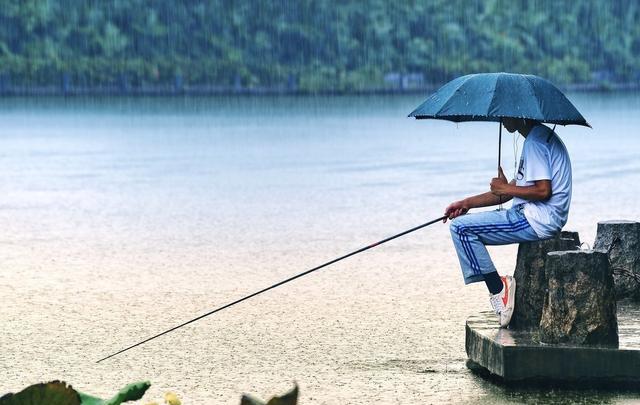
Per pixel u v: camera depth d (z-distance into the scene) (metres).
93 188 42.97
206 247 28.16
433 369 16.17
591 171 49.31
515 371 14.75
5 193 41.25
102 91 198.62
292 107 149.38
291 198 39.19
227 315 20.17
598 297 14.66
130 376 16.00
